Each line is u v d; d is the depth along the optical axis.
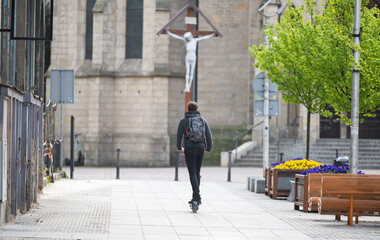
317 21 34.62
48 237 17.52
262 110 37.25
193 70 58.12
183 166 60.69
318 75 31.91
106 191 32.44
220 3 63.53
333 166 26.84
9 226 19.22
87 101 63.00
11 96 19.42
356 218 22.81
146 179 44.31
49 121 37.19
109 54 63.31
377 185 21.84
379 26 30.66
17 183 21.56
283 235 19.42
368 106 31.45
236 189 36.66
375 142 57.91
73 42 63.62
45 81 63.53
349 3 32.47
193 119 24.55
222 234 19.33
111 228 19.81
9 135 19.62
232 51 63.75
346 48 30.77
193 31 57.16
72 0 63.75
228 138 63.31
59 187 34.19
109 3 63.16
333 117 62.12
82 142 62.59
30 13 25.73
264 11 60.31
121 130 63.22
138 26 63.22
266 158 36.75
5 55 19.28
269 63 36.44
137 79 62.84
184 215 23.55
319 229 20.94
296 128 62.00
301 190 26.34
